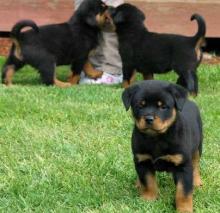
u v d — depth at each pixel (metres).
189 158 5.00
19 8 12.32
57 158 6.21
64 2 12.31
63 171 5.87
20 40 9.53
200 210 5.08
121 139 6.80
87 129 7.20
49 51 9.67
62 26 9.96
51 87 9.22
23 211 5.10
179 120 5.02
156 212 5.04
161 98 4.88
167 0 12.21
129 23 9.65
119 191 5.50
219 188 5.54
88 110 7.83
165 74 10.43
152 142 4.97
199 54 9.30
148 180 5.20
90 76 10.36
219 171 5.91
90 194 5.38
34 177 5.73
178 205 5.02
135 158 5.14
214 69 10.64
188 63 9.16
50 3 12.31
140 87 4.98
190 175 5.01
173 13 12.24
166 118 4.87
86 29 10.08
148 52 9.50
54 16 12.35
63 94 8.75
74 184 5.59
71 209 5.12
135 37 9.62
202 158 6.24
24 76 10.45
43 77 9.66
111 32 10.30
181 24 12.29
